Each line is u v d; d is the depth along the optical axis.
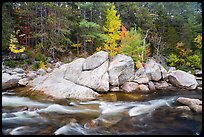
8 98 11.08
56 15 24.84
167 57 30.39
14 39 21.28
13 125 7.79
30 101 10.70
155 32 32.78
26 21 23.62
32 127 7.64
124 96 12.40
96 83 12.75
